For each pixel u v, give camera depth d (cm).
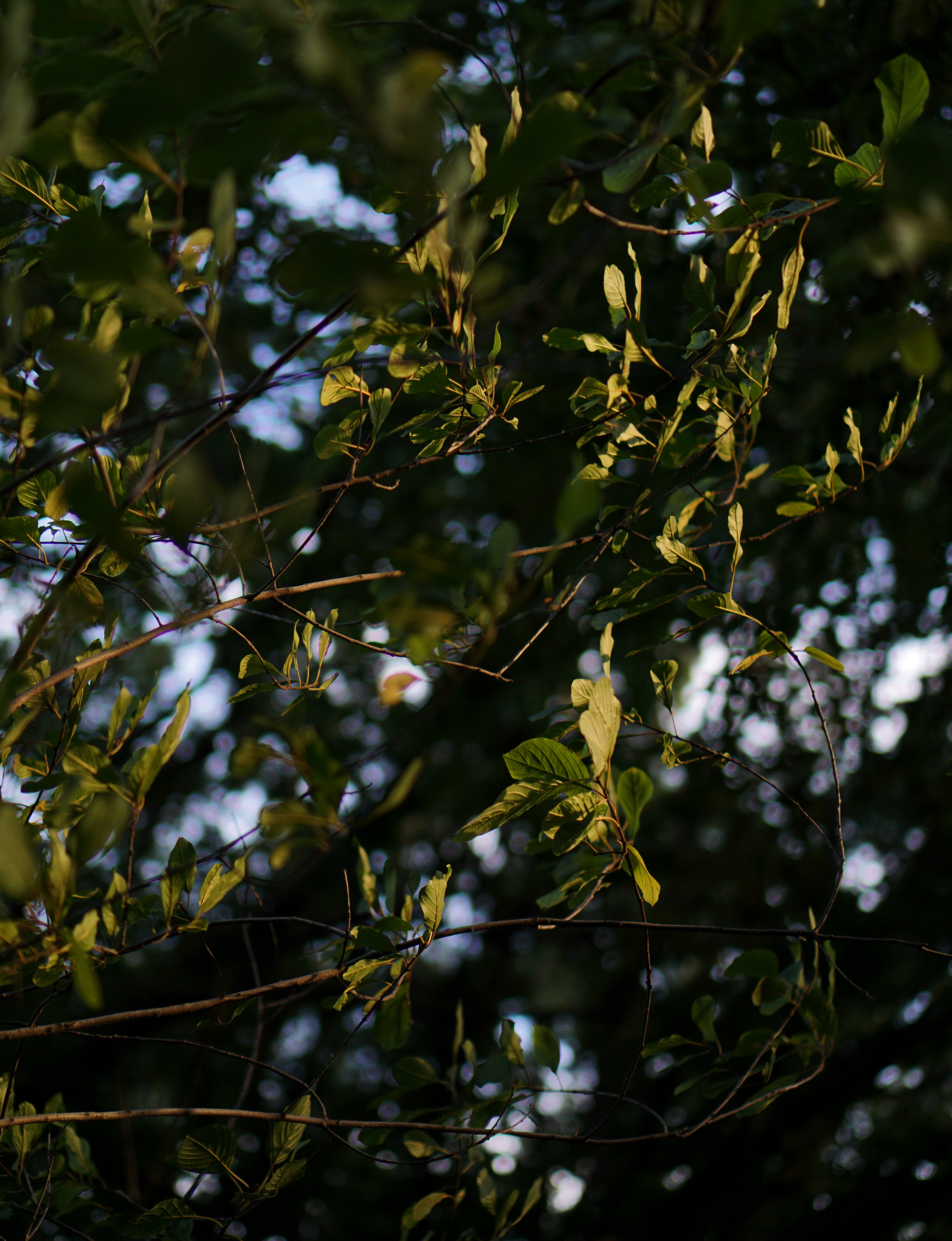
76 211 135
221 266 85
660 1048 172
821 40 287
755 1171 451
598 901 541
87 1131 471
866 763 450
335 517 524
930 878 472
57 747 144
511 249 326
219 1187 210
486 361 147
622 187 131
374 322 116
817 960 172
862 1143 489
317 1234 509
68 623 138
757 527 373
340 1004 147
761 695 398
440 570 81
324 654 152
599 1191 493
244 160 56
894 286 254
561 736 154
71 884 104
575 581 152
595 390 153
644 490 156
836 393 315
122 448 131
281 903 596
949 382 248
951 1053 443
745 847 505
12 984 137
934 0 269
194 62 46
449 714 554
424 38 271
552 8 300
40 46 132
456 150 73
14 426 105
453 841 135
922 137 63
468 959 745
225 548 124
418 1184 539
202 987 595
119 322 88
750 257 146
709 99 273
